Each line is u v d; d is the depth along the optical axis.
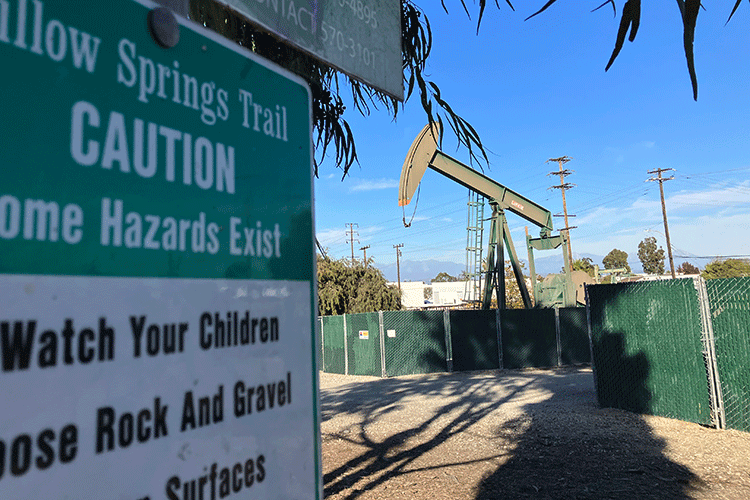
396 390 12.84
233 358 0.98
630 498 4.63
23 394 0.68
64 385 0.72
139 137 0.87
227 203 1.02
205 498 0.90
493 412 9.05
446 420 8.52
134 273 0.83
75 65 0.79
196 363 0.91
